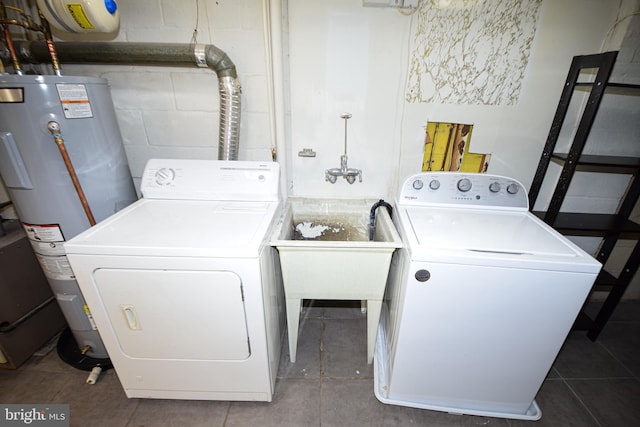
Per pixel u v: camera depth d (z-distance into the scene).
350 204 1.71
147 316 1.11
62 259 1.32
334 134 1.64
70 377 1.44
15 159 1.14
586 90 1.49
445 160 1.67
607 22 1.38
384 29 1.43
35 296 1.53
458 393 1.26
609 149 1.59
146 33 1.47
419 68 1.49
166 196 1.43
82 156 1.23
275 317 1.37
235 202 1.42
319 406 1.33
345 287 1.33
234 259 1.00
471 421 1.28
